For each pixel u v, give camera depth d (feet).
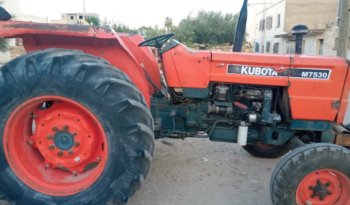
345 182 7.97
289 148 12.39
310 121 9.24
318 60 8.87
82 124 8.04
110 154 7.70
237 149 13.98
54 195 7.97
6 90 7.45
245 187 10.59
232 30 77.61
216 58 9.02
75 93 7.41
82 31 7.88
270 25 108.06
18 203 8.03
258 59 8.96
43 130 8.14
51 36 8.81
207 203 9.56
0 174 7.89
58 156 8.25
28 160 8.36
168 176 11.23
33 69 7.37
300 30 9.55
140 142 7.71
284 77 8.96
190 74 9.12
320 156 7.72
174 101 10.00
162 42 9.50
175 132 10.32
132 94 7.73
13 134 7.96
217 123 10.28
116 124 7.54
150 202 9.53
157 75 10.42
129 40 10.31
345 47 22.13
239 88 9.61
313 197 8.14
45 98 7.54
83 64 7.38
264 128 10.00
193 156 13.09
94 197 7.87
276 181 7.92
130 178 7.77
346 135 9.32
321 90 8.94
